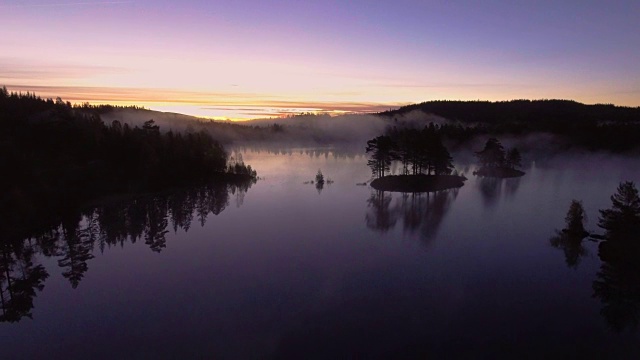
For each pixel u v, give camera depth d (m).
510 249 59.56
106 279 50.88
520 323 37.31
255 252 59.97
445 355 32.41
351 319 38.50
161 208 95.44
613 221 56.47
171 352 33.78
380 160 126.75
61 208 91.12
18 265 58.56
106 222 83.25
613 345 33.53
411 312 39.72
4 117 134.88
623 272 49.53
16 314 41.88
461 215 82.75
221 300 43.44
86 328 38.47
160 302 43.44
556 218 79.25
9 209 76.50
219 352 33.56
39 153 117.25
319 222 78.19
